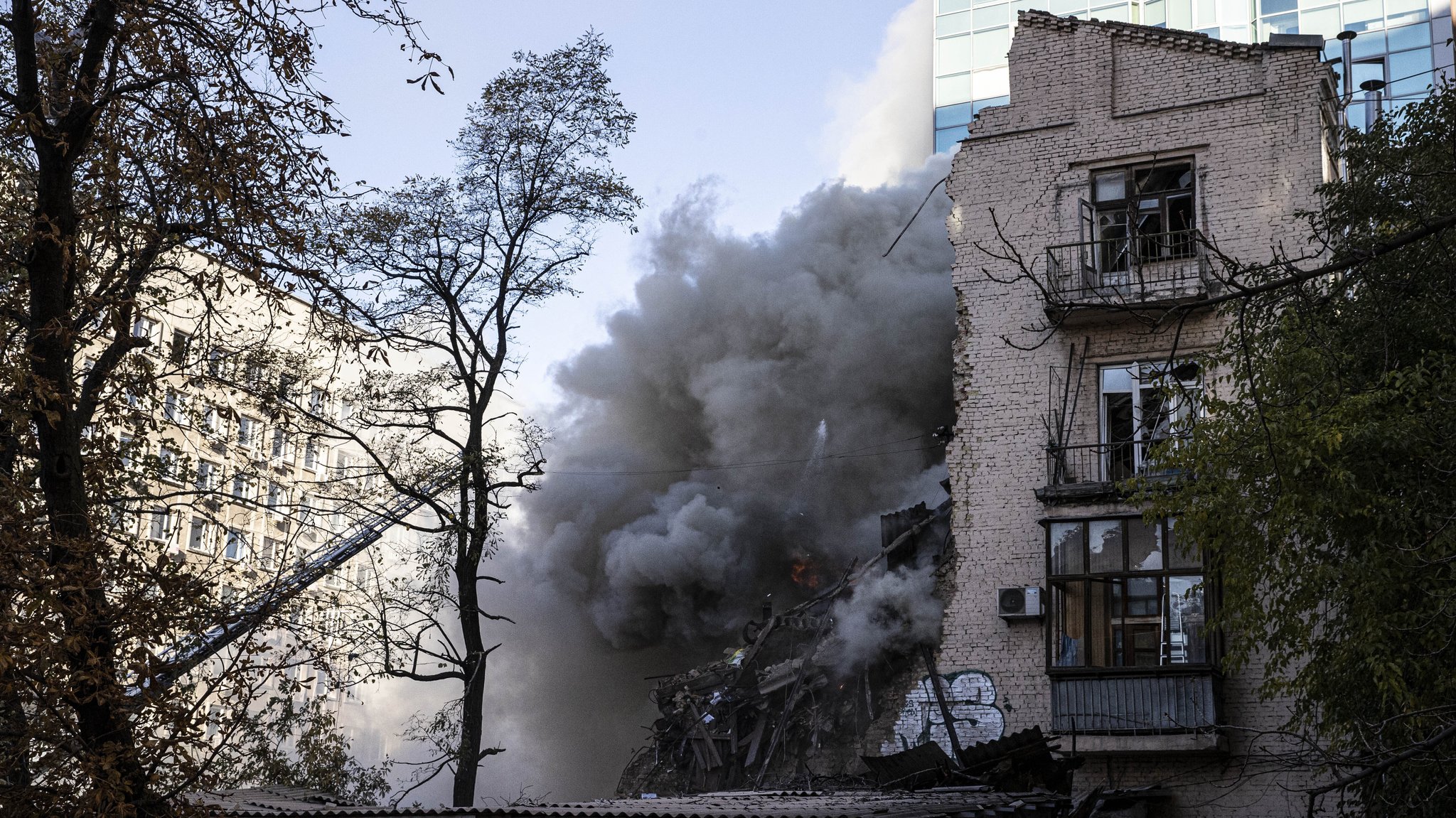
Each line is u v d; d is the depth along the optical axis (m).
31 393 8.35
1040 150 22.44
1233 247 20.77
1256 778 18.36
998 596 20.45
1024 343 21.62
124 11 8.91
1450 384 11.73
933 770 18.52
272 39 9.08
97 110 8.98
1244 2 41.09
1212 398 13.27
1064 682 19.20
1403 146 14.90
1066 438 20.92
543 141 21.47
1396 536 12.11
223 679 8.97
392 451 20.53
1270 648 13.13
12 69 11.30
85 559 8.19
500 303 21.20
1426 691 11.37
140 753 8.07
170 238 9.70
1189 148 21.48
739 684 26.11
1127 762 19.09
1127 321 21.09
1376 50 39.19
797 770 24.16
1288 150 20.89
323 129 9.39
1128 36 22.39
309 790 16.69
